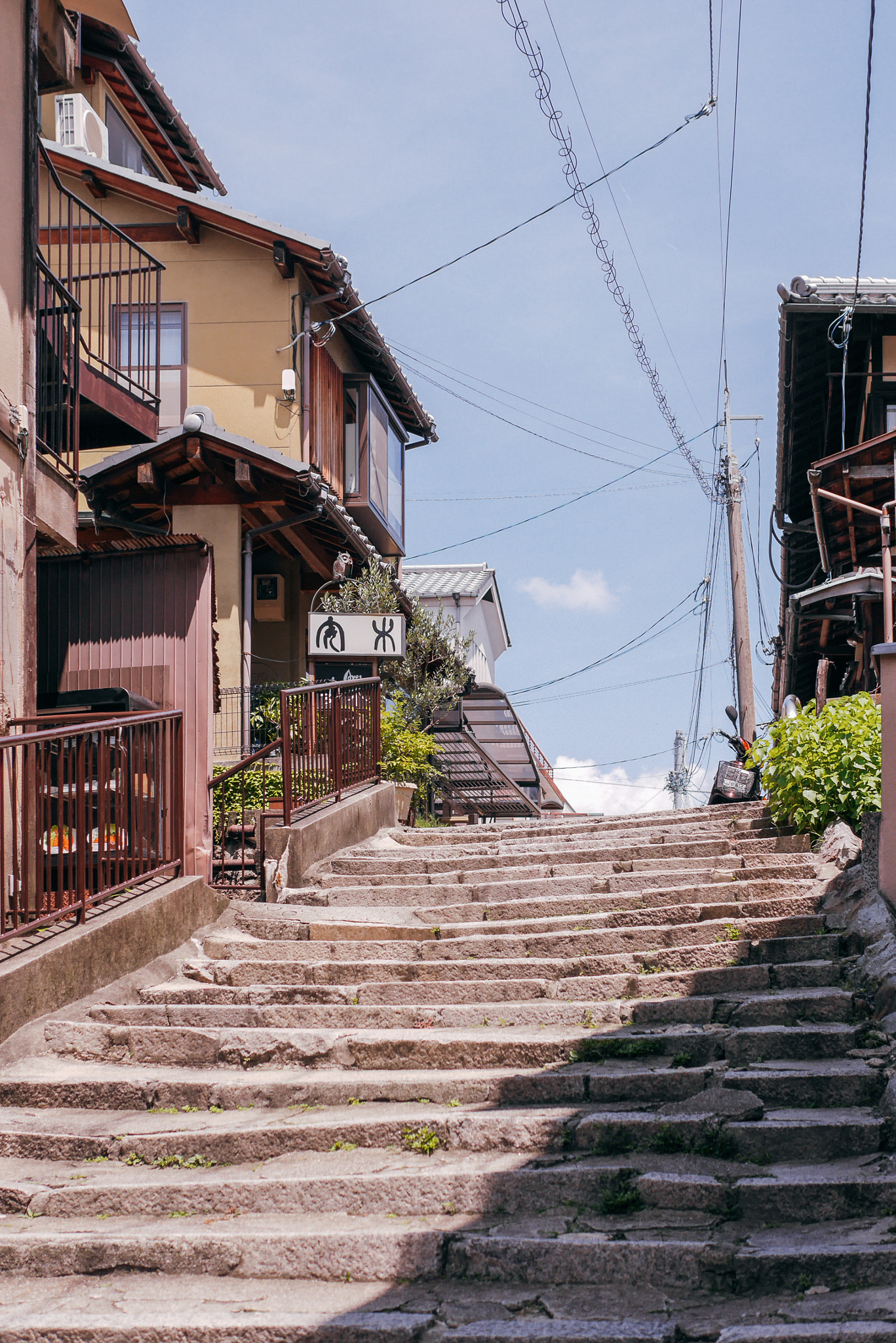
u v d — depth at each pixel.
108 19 8.34
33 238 7.44
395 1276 3.82
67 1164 4.73
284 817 8.55
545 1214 4.05
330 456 17.33
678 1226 3.85
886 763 6.00
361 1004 6.02
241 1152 4.66
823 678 14.79
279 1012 5.84
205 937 7.00
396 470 20.78
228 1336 3.49
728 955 5.97
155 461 14.87
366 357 19.05
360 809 9.97
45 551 8.31
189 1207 4.30
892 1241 3.55
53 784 6.50
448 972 6.24
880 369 15.48
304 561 18.64
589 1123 4.46
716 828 8.74
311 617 11.10
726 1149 4.28
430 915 7.39
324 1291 3.77
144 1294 3.81
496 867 8.40
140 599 8.12
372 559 16.77
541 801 24.03
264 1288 3.82
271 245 16.09
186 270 16.47
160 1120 4.98
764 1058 4.96
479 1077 4.96
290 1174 4.40
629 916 6.72
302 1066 5.43
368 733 11.19
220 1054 5.51
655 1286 3.61
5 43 7.27
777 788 8.07
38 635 8.24
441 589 27.38
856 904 6.18
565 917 6.84
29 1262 4.03
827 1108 4.52
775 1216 3.88
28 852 6.24
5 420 6.90
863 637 14.31
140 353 11.12
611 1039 5.15
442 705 17.00
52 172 9.11
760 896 6.86
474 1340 3.30
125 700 7.67
